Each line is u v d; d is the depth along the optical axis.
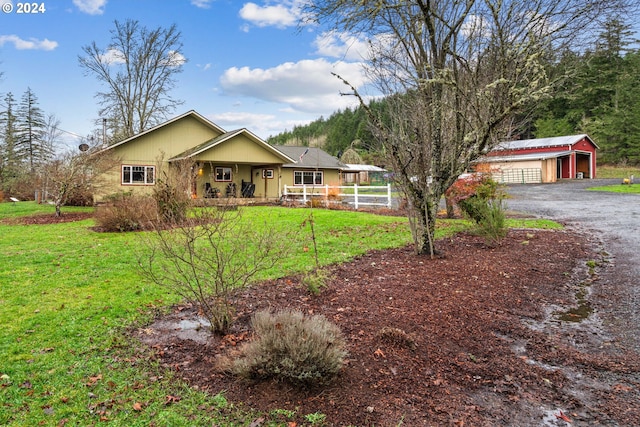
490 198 9.77
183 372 3.07
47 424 2.39
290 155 28.67
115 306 4.52
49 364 3.15
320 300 4.71
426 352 3.40
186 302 4.67
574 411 2.61
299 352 2.77
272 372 2.82
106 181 16.55
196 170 17.45
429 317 4.19
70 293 4.97
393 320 4.08
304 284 5.21
